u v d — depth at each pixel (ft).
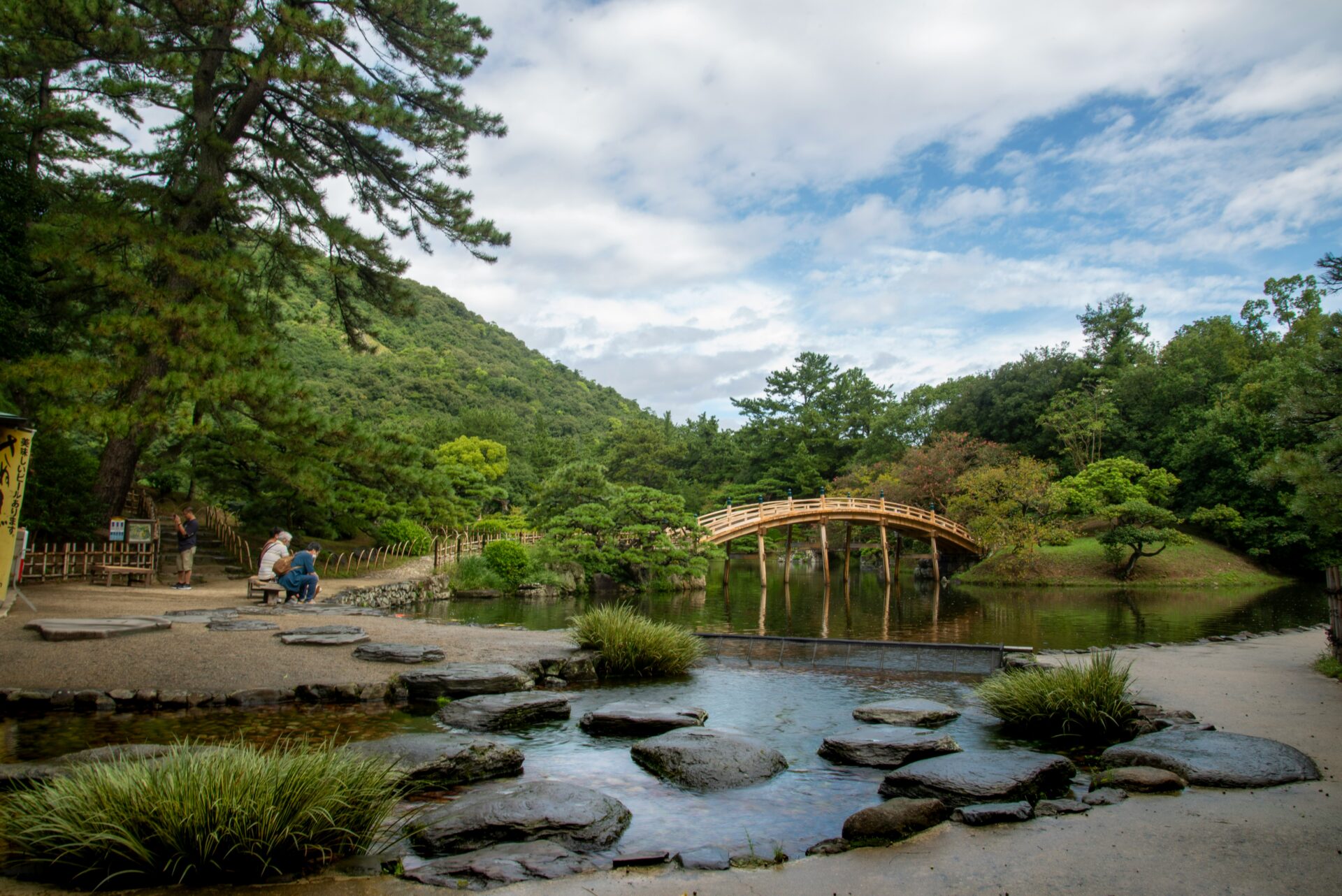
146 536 56.80
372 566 83.51
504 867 14.03
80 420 49.88
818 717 28.78
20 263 56.13
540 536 116.06
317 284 78.07
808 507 120.57
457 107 67.51
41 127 64.28
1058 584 122.42
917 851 15.08
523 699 27.68
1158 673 35.14
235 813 13.67
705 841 16.25
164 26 54.08
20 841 13.75
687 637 40.11
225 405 56.70
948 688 34.37
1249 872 13.70
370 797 15.60
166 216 60.85
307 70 53.26
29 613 38.19
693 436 263.29
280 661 31.45
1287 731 24.12
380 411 226.79
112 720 24.88
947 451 158.71
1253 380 150.20
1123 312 191.21
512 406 311.06
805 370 228.43
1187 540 121.70
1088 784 19.88
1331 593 37.52
